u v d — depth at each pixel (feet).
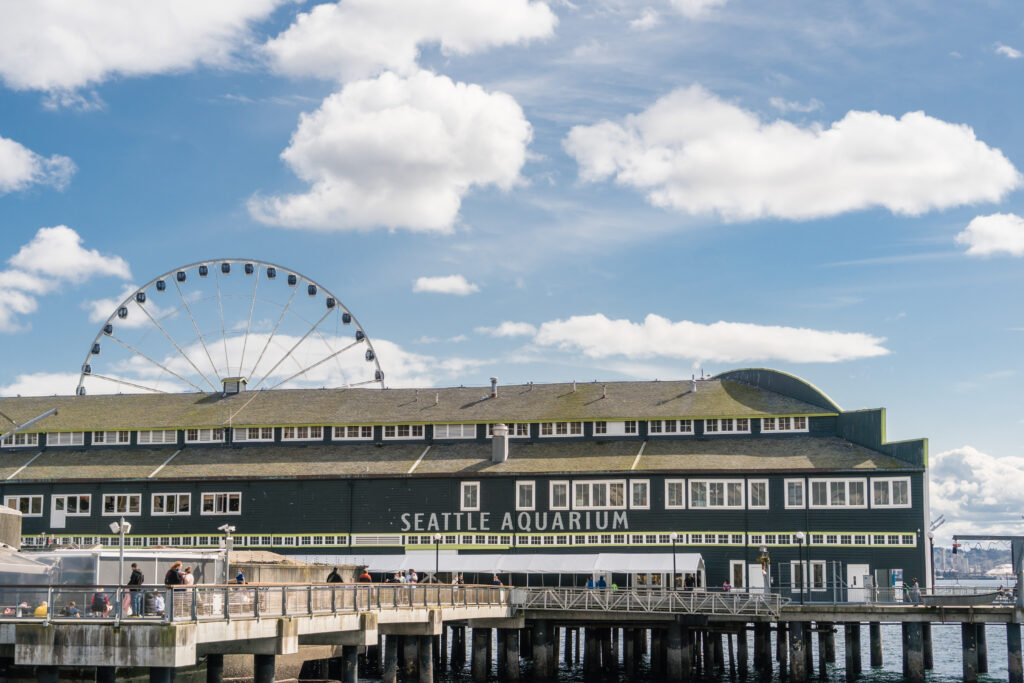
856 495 255.29
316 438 298.76
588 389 304.09
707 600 210.79
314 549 275.59
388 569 264.93
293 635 131.95
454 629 253.03
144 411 317.42
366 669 244.83
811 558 255.29
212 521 280.72
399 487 275.39
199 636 117.70
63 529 286.25
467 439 292.20
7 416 307.58
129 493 285.84
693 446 277.03
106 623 116.57
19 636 118.21
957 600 210.18
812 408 278.26
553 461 275.39
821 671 234.58
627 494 265.95
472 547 270.05
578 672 240.53
